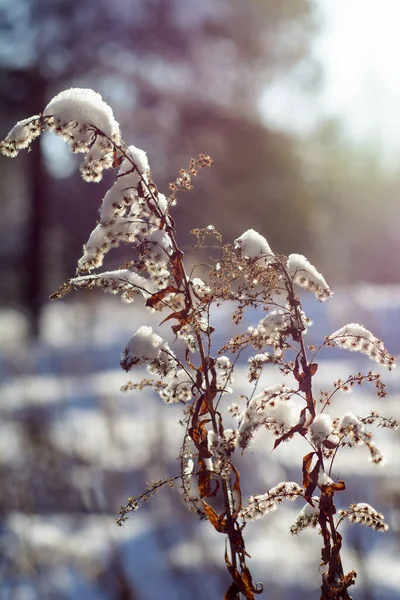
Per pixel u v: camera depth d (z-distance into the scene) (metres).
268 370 8.63
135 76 25.97
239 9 27.17
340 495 6.14
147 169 1.81
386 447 7.27
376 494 5.95
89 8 25.73
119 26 26.22
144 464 7.04
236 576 1.70
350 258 47.91
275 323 1.72
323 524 1.69
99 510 6.53
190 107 25.67
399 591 4.23
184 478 1.74
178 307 1.80
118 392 10.67
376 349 1.75
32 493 6.64
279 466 7.11
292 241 26.27
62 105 1.80
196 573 4.98
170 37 26.52
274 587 4.75
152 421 8.47
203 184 25.11
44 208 26.88
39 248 26.61
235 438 1.71
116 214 1.78
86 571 5.09
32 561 5.25
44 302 25.70
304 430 1.70
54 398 10.36
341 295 18.00
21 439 7.99
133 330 18.36
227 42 27.42
